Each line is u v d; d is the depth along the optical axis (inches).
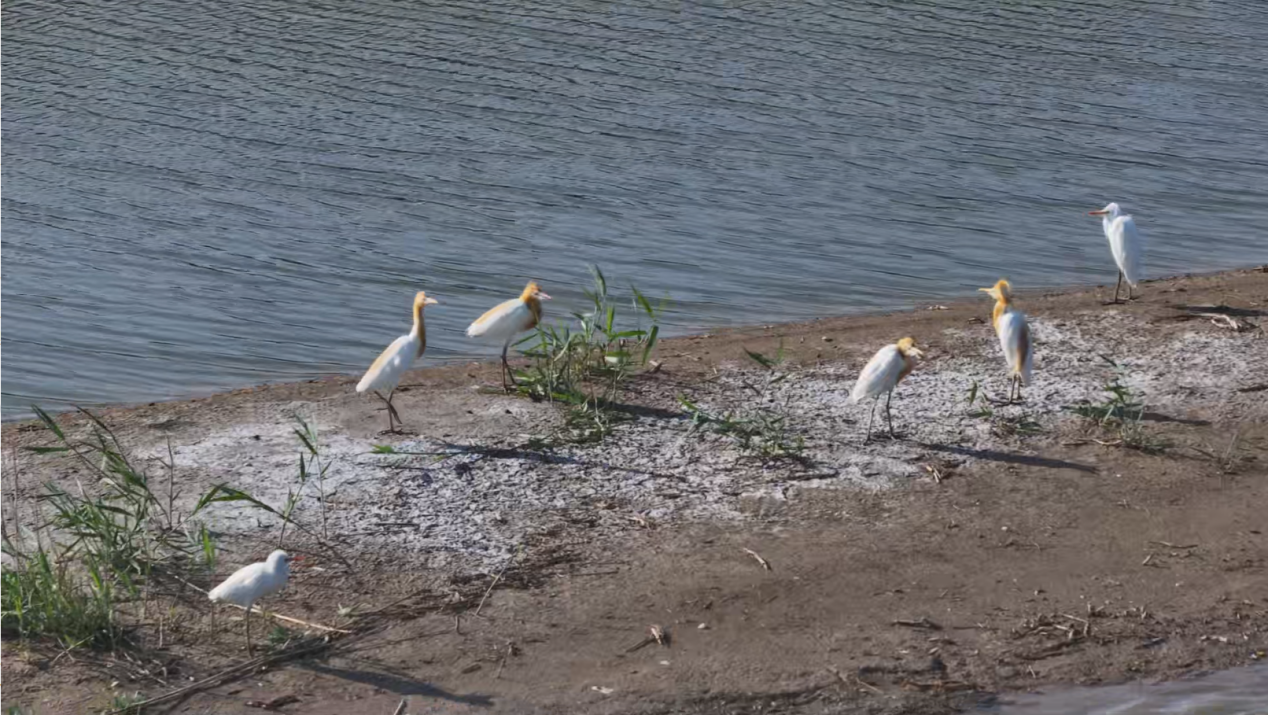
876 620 420.5
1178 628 418.0
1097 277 784.9
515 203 900.6
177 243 831.7
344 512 477.1
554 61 1191.6
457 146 999.0
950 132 1051.3
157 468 512.4
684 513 478.6
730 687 390.3
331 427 549.0
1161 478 501.7
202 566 445.4
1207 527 470.3
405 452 520.7
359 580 438.3
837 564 448.1
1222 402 563.8
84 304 744.3
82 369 662.5
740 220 875.4
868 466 511.5
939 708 383.2
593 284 774.5
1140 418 544.4
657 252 822.5
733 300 750.5
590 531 466.9
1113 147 1027.9
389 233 850.8
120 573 429.1
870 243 839.7
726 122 1058.7
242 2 1344.7
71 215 870.4
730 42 1258.0
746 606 426.0
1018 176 966.4
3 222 856.3
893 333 665.6
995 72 1201.4
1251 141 1047.6
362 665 398.9
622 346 615.2
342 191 919.0
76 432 552.1
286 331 711.7
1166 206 912.9
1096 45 1291.8
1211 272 790.5
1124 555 454.6
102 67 1152.8
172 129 1023.6
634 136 1024.9
